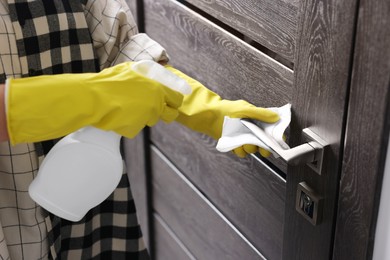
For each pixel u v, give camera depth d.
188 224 1.49
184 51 1.28
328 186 0.91
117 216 1.27
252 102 1.09
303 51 0.89
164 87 0.90
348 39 0.79
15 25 1.01
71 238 1.24
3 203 1.10
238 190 1.22
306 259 1.02
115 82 0.87
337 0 0.80
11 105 0.83
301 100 0.92
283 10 0.93
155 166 1.58
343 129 0.85
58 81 0.85
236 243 1.28
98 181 0.92
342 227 0.91
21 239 1.13
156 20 1.36
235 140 0.92
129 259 1.31
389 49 0.74
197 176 1.37
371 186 0.83
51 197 0.92
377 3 0.74
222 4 1.08
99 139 0.89
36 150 1.08
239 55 1.08
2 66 1.01
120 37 1.10
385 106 0.77
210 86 1.22
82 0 1.09
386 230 0.84
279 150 0.86
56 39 1.06
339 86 0.83
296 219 1.01
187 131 1.35
